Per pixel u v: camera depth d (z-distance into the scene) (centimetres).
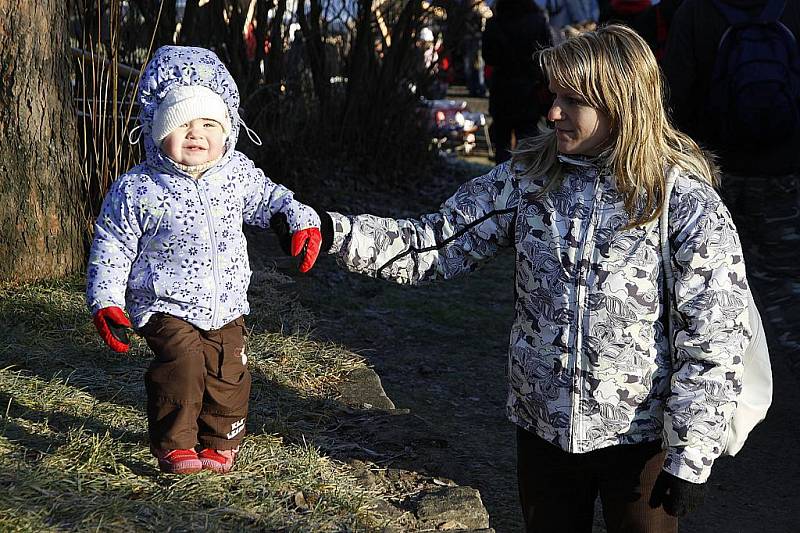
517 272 279
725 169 552
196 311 315
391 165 1024
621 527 277
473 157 1340
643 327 265
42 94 535
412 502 354
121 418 387
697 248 257
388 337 625
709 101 534
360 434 411
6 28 522
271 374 461
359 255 296
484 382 576
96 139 583
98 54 584
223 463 336
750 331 266
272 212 322
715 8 532
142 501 313
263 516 317
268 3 834
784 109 519
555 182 272
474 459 467
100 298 301
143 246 313
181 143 305
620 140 262
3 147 527
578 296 266
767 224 565
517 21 945
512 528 405
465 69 1730
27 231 536
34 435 360
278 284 655
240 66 841
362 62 987
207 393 327
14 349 451
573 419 269
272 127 888
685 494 257
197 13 775
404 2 1055
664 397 269
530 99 961
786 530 432
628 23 827
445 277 300
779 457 495
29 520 286
